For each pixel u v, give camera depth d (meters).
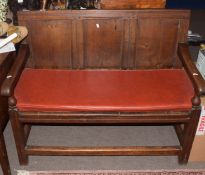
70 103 1.37
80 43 1.67
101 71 1.66
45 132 1.87
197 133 1.52
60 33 1.64
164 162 1.65
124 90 1.47
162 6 1.66
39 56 1.69
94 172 1.58
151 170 1.60
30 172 1.57
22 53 1.58
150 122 1.42
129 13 1.60
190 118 1.41
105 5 1.64
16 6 1.68
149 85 1.51
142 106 1.37
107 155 1.55
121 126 1.93
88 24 1.63
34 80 1.53
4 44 1.43
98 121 1.41
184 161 1.61
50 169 1.60
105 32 1.65
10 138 1.80
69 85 1.50
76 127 1.92
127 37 1.66
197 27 3.43
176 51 1.70
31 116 1.39
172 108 1.37
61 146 1.63
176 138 1.83
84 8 1.72
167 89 1.47
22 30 1.54
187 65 1.50
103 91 1.46
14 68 1.47
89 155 1.55
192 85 1.47
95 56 1.70
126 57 1.71
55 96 1.41
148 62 1.73
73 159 1.67
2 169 1.48
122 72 1.65
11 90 1.35
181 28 1.65
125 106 1.36
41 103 1.36
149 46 1.68
